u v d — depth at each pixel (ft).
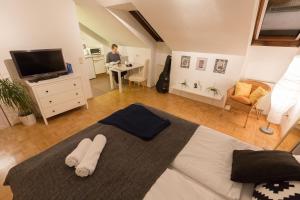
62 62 9.49
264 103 9.75
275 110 8.12
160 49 14.02
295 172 2.99
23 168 3.88
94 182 3.50
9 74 8.28
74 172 3.72
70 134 8.13
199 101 12.21
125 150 4.47
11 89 7.64
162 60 14.30
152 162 4.11
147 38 13.20
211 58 10.66
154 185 3.48
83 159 3.84
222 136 5.15
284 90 7.51
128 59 15.87
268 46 8.84
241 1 6.08
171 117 6.19
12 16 7.77
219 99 10.71
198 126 5.67
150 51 13.98
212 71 10.93
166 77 13.21
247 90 9.05
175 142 4.85
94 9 10.98
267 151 3.93
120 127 5.41
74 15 10.12
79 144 4.33
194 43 10.21
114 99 12.37
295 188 2.84
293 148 5.49
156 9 8.38
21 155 6.76
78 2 10.44
